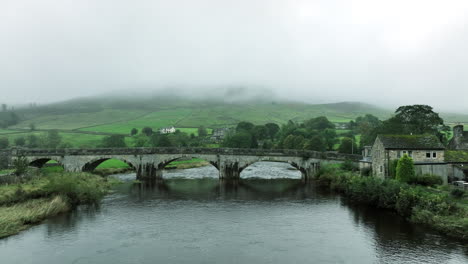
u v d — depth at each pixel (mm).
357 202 49594
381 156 51031
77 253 29641
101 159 75688
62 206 44250
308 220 40000
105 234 35000
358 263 27219
